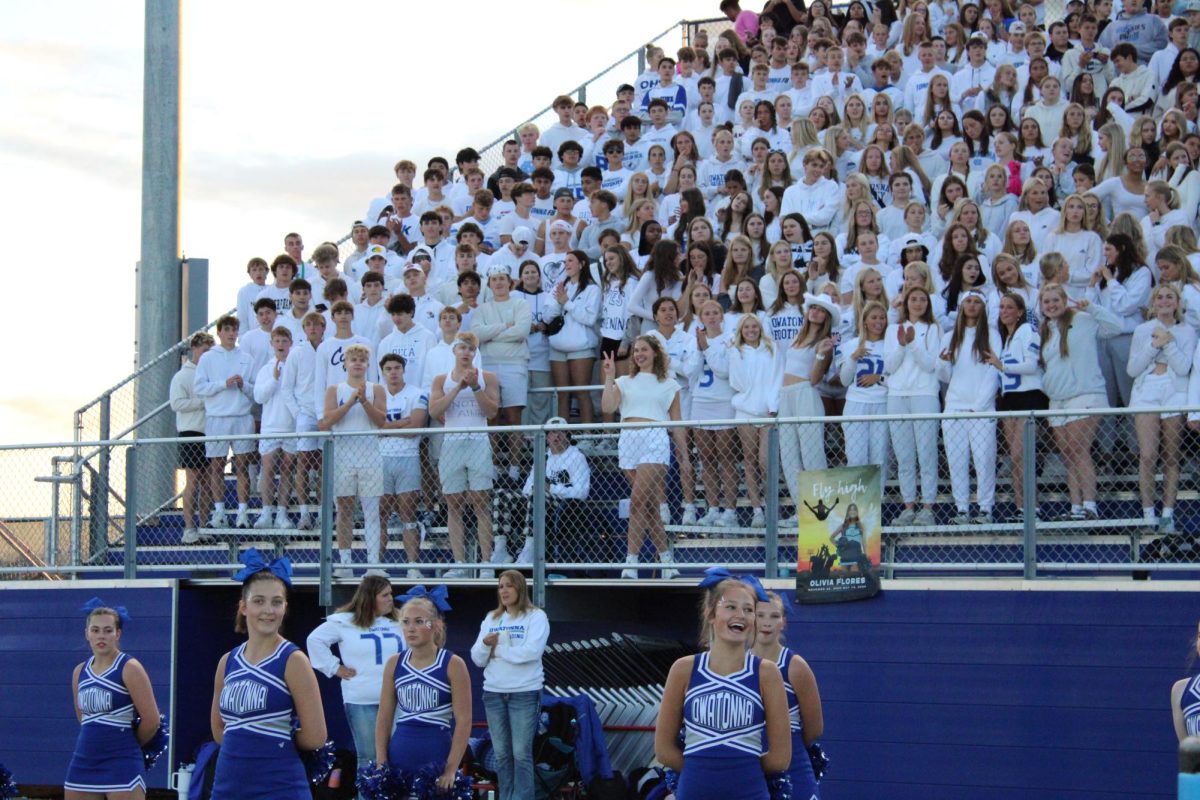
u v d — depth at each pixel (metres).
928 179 18.38
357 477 14.31
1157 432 12.24
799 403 14.48
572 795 12.88
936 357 13.90
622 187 20.58
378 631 12.81
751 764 7.67
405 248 19.89
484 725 14.52
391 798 10.59
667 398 13.92
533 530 13.65
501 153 23.91
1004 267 14.55
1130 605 11.76
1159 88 20.25
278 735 8.76
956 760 12.12
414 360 15.98
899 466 13.23
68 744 15.05
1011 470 12.91
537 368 17.09
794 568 13.02
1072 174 17.66
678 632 14.56
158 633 14.91
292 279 18.62
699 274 16.45
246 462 15.59
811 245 16.77
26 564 16.02
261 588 8.76
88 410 18.44
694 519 13.55
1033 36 20.16
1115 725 11.71
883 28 22.59
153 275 19.30
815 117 20.42
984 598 12.16
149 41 19.48
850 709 12.45
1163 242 15.94
